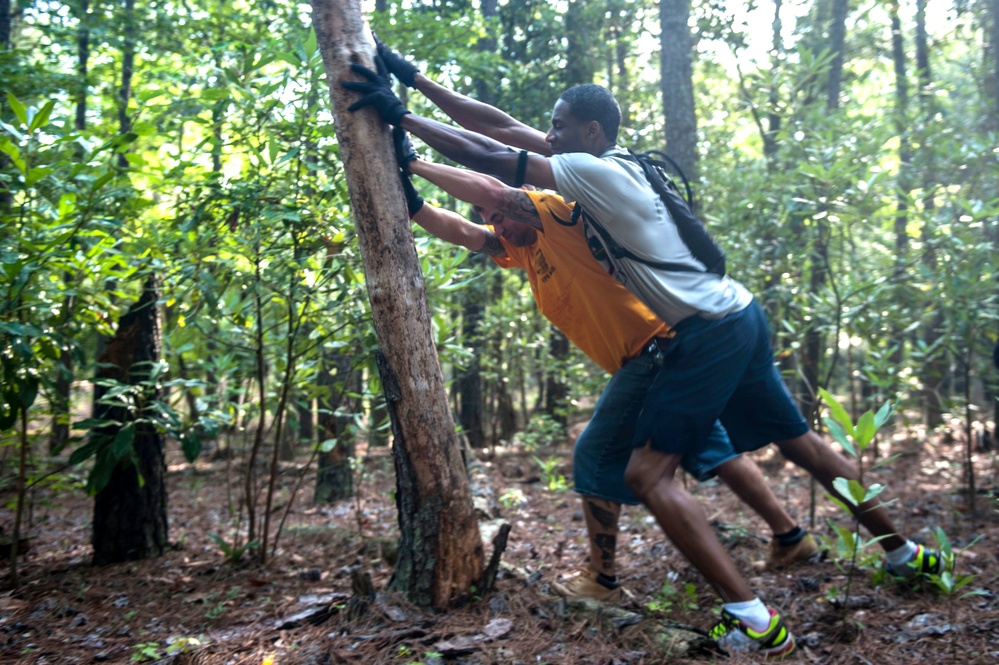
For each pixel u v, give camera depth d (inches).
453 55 263.7
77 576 144.0
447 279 155.6
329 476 251.6
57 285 138.6
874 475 250.5
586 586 126.3
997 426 273.7
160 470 161.2
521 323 341.1
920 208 208.4
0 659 102.7
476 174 110.5
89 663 101.6
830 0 415.8
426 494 112.7
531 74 355.6
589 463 123.9
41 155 134.0
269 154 130.6
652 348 116.2
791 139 235.8
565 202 112.1
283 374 175.2
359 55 107.3
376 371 154.0
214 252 139.7
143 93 150.6
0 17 221.9
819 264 226.8
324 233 134.6
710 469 139.6
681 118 279.9
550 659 100.3
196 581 142.3
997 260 188.9
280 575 148.3
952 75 491.8
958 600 123.4
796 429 125.9
